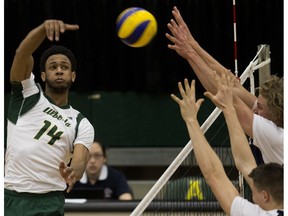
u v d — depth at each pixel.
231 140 6.87
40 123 7.91
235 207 6.47
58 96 8.07
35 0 13.39
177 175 11.23
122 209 10.25
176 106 14.02
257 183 6.46
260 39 13.22
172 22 8.29
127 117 14.09
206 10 13.30
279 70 13.18
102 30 13.55
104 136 14.11
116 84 13.90
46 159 7.87
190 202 9.62
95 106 14.02
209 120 8.15
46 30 7.23
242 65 13.35
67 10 13.41
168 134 14.14
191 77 13.74
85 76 13.73
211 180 6.61
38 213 7.86
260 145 7.25
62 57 8.03
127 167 14.23
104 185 11.53
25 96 7.96
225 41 13.36
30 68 7.83
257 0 13.16
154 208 9.69
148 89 13.91
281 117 7.21
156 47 13.60
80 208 10.25
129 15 8.11
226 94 6.91
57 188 7.95
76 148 7.91
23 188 7.86
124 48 13.72
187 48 8.16
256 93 9.12
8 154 7.99
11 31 13.44
